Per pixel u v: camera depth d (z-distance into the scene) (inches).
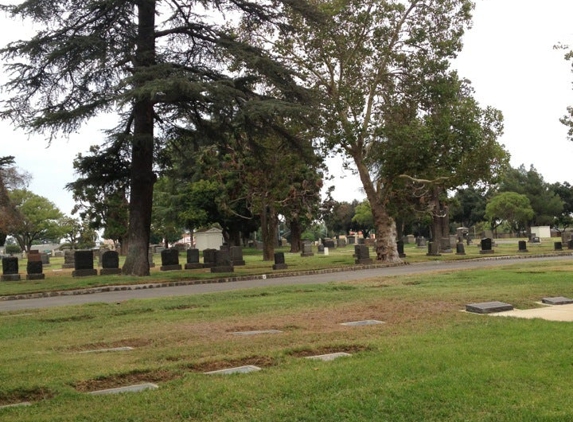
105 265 1314.0
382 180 1475.1
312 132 1344.7
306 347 342.6
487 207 3380.9
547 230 3208.7
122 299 753.6
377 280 838.5
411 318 458.3
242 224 2657.5
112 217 2454.5
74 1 1077.1
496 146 1413.6
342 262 1533.0
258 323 464.8
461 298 565.6
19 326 497.0
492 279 768.9
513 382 248.7
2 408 237.0
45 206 3592.5
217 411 221.5
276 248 3245.6
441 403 223.0
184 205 2549.2
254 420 209.2
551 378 253.8
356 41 1374.3
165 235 3275.1
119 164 1272.1
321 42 1354.6
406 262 1444.4
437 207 2193.7
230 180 1982.0
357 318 474.9
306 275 1176.8
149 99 1102.4
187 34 1208.8
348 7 1352.1
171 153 1419.8
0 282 1184.2
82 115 1071.0
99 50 1067.9
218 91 1052.5
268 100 1131.3
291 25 1269.7
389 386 245.9
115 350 364.2
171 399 237.9
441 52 1369.3
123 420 214.4
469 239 2812.5
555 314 458.9
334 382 254.5
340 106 1353.3
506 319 430.6
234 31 1336.1
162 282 1047.6
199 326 457.4
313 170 1939.0
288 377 266.7
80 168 1250.6
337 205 2694.4
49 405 239.0
